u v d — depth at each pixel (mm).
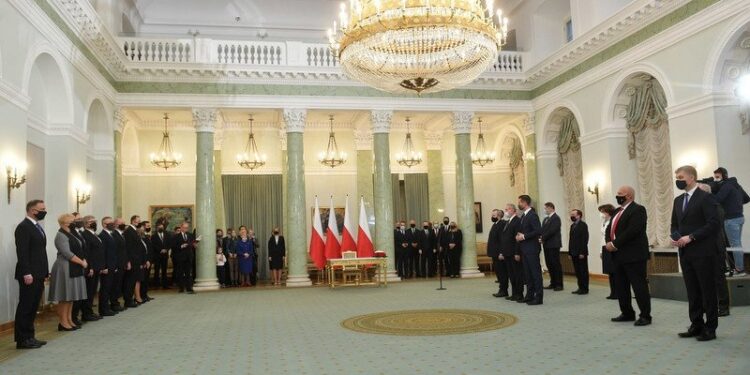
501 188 21297
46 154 11141
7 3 8438
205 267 15156
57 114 11281
